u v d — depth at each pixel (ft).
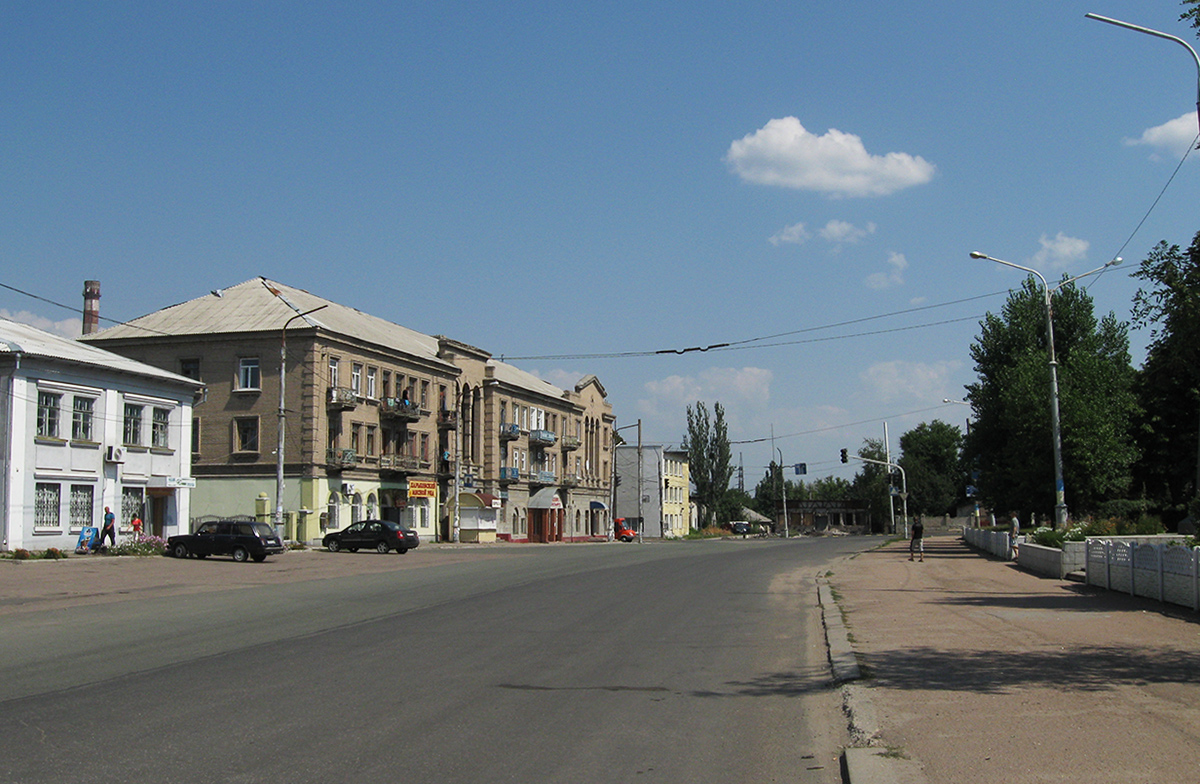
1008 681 32.76
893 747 24.23
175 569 107.14
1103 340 155.84
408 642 46.83
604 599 70.90
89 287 198.70
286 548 156.76
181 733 26.99
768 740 26.89
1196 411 133.59
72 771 22.94
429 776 22.81
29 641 47.14
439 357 234.17
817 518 458.91
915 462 399.65
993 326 163.43
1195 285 44.11
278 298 192.54
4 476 121.90
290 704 31.24
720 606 65.62
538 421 285.43
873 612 57.77
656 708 31.01
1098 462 127.75
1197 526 69.77
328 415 185.37
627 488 366.63
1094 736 24.62
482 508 223.30
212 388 183.01
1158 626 47.06
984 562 117.70
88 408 135.13
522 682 35.60
